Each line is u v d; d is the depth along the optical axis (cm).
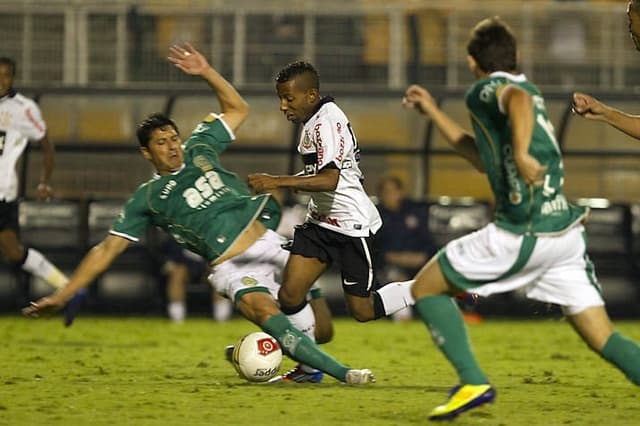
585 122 6041
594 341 2162
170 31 6731
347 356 3759
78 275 2709
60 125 6075
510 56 2156
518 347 4241
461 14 6838
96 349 3916
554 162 2123
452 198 6228
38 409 2305
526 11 6981
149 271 6075
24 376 2978
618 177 6188
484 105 2112
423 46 6812
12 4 6712
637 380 2136
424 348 4128
